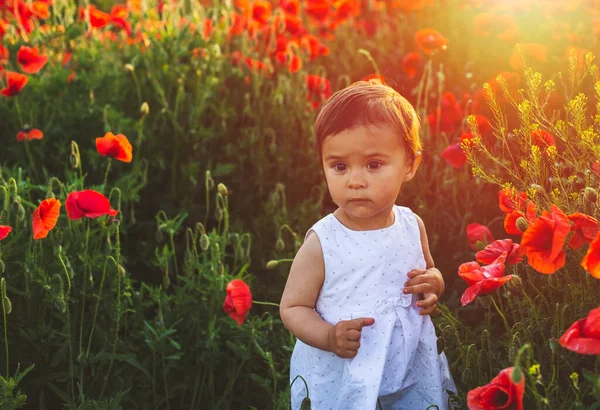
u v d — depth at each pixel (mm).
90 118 3652
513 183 2898
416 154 1996
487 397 1618
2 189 2650
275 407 2436
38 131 3297
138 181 3617
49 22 4273
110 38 4363
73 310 2660
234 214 3666
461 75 4359
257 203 3730
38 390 2559
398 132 1899
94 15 4242
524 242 1799
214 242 2818
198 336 2707
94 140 3629
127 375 2637
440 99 3420
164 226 2783
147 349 2705
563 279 2232
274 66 4344
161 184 3758
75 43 4125
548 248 1787
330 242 2008
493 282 1829
